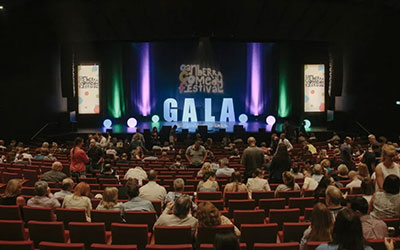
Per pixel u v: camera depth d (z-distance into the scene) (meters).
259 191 7.99
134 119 26.55
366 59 24.03
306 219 6.25
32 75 22.55
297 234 5.65
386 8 20.67
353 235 3.18
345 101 26.16
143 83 29.20
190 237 5.38
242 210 6.68
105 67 28.25
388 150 5.96
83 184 6.76
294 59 28.25
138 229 5.48
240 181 8.33
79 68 26.48
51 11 21.45
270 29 24.33
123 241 5.54
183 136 23.55
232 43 29.27
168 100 28.75
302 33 24.52
